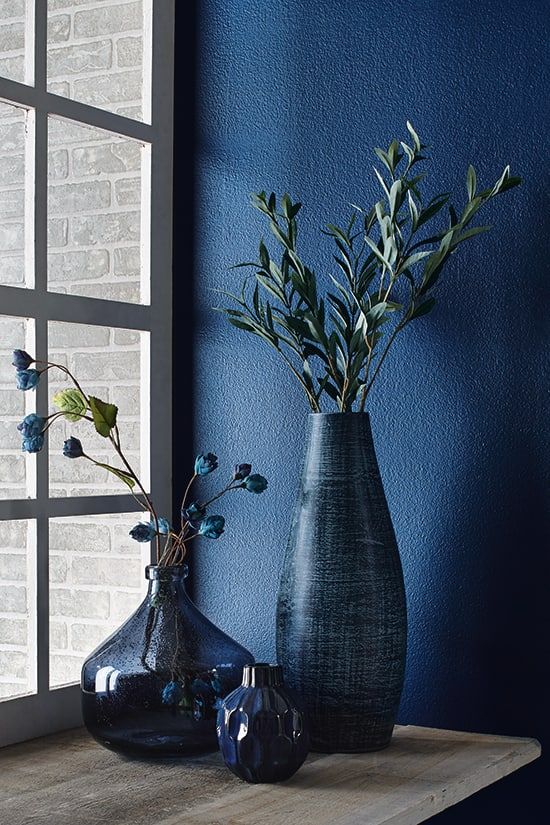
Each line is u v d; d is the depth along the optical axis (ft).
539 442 5.47
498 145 5.61
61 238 7.42
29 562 5.57
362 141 5.97
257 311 5.57
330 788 4.51
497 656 5.56
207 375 6.40
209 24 6.44
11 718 5.37
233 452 6.32
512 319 5.55
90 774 4.80
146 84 6.40
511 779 5.51
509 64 5.59
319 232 6.09
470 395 5.65
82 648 7.25
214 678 4.93
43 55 5.57
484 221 5.63
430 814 4.37
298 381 6.12
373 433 5.90
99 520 7.19
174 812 4.21
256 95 6.29
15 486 7.48
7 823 4.09
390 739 5.24
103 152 7.28
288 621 5.10
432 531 5.74
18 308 5.43
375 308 5.05
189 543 6.46
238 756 4.55
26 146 5.57
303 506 5.17
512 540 5.52
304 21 6.16
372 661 4.99
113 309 6.04
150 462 6.34
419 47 5.82
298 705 4.65
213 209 6.40
